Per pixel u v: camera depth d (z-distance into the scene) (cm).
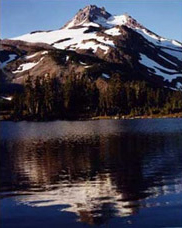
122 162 5672
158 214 3053
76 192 3862
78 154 6725
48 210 3241
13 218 3067
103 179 4478
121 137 9938
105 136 10362
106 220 2962
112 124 16225
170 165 5316
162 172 4803
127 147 7600
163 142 8425
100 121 19325
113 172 4900
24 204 3434
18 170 5206
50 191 3934
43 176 4750
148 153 6612
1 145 8588
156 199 3491
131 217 3012
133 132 11556
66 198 3619
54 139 9850
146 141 8731
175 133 10862
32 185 4241
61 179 4541
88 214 3111
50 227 2867
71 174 4838
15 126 16012
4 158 6400
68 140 9481
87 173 4878
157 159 5894
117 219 2980
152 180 4341
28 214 3152
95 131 12288
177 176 4525
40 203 3453
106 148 7531
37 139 9962
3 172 5081
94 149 7412
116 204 3366
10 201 3544
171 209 3169
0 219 3050
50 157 6431
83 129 13362
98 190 3922
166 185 4059
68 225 2895
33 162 5906
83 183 4288
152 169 5031
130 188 3966
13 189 4053
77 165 5519
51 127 14900
